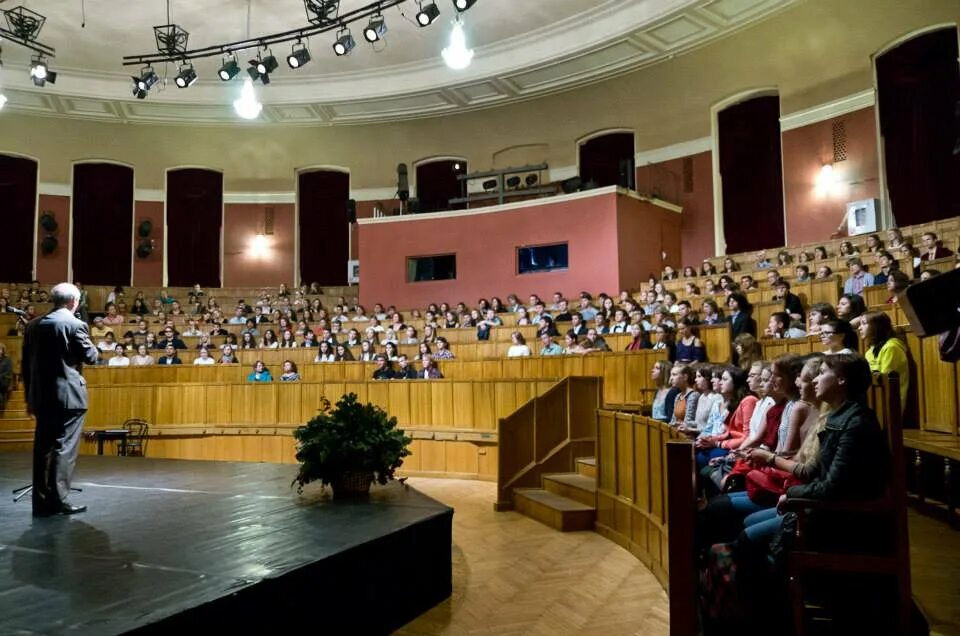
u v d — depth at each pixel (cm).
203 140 1728
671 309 904
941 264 691
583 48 1316
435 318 1166
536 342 957
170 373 1009
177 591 255
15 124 1622
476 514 621
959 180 1100
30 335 411
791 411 342
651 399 714
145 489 480
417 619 355
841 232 1216
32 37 1282
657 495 429
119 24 1325
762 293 881
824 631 284
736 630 289
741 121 1370
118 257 1725
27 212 1672
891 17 1113
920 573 318
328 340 1111
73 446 410
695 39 1267
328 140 1731
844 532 282
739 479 371
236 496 448
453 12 1288
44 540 334
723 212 1391
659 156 1465
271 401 923
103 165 1722
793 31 1202
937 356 438
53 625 223
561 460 664
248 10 1275
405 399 851
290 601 279
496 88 1494
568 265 1267
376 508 403
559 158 1584
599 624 344
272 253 1781
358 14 1294
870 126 1198
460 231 1370
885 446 272
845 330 392
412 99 1557
